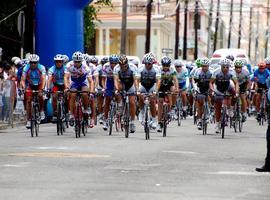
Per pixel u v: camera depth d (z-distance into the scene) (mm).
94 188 18469
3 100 41656
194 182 19641
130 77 34781
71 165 22828
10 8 64438
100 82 43938
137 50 131875
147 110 33562
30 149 28062
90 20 78438
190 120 51000
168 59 36188
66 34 52812
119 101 36781
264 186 19234
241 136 36875
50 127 42156
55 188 18406
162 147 29312
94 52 112750
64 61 37969
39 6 52594
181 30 148125
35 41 53031
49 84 36656
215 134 37656
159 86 35031
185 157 25594
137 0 119312
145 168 22344
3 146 29484
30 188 18375
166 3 130750
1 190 18047
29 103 35000
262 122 47281
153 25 116500
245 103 41250
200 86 38125
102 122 42656
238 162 24391
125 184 19141
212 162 24234
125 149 28172
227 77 36469
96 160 24219
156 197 17281
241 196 17594
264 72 46938
